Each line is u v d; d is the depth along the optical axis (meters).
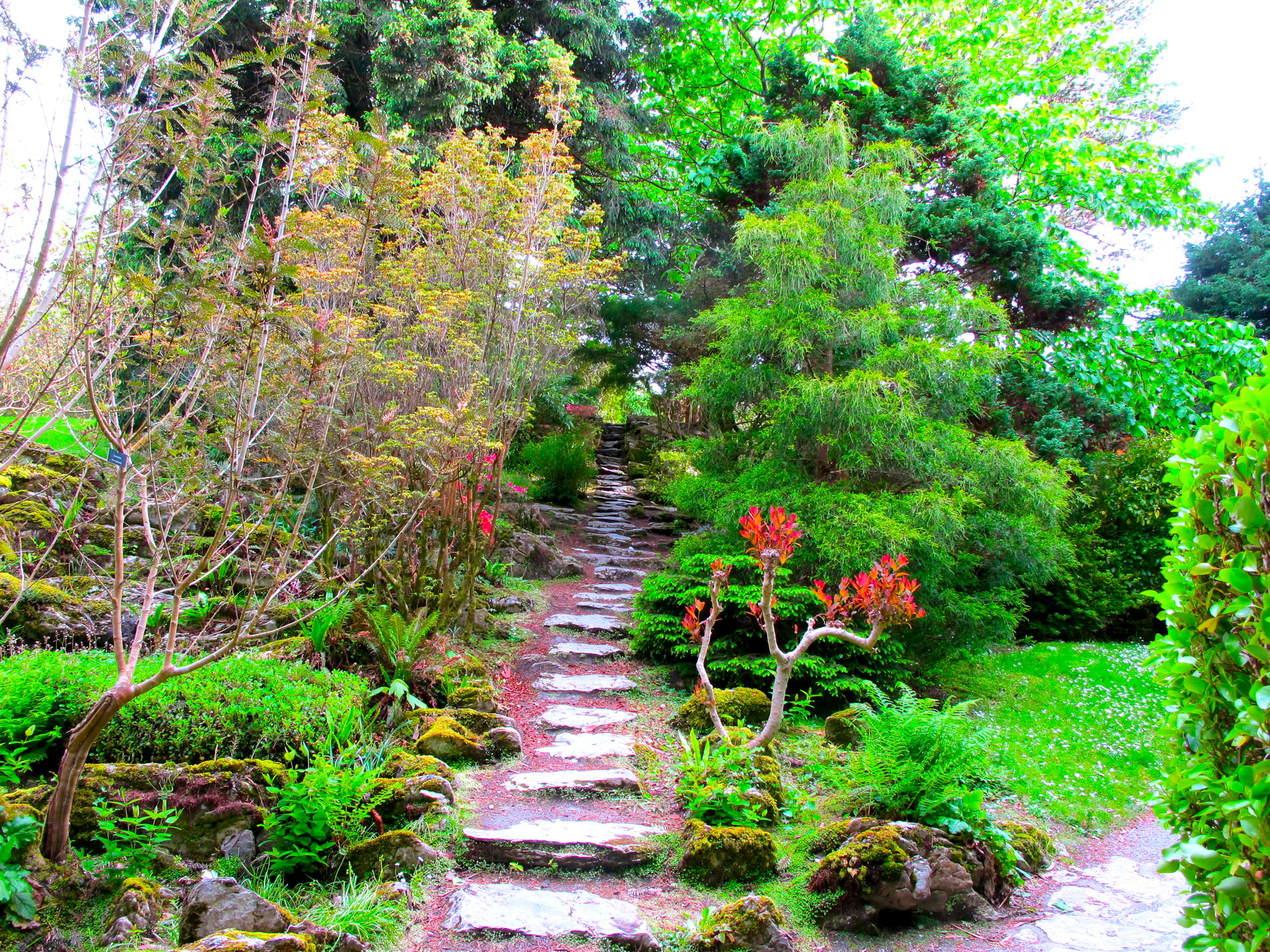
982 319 7.84
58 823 3.09
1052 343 11.17
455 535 6.66
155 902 3.00
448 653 5.85
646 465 16.88
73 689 3.92
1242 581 1.78
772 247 7.08
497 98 10.41
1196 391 12.19
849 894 3.48
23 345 3.48
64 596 5.13
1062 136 13.78
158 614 4.84
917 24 15.37
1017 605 7.62
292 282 4.79
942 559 6.52
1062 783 5.22
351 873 3.39
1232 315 18.56
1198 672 2.03
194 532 6.43
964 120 10.85
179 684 4.14
